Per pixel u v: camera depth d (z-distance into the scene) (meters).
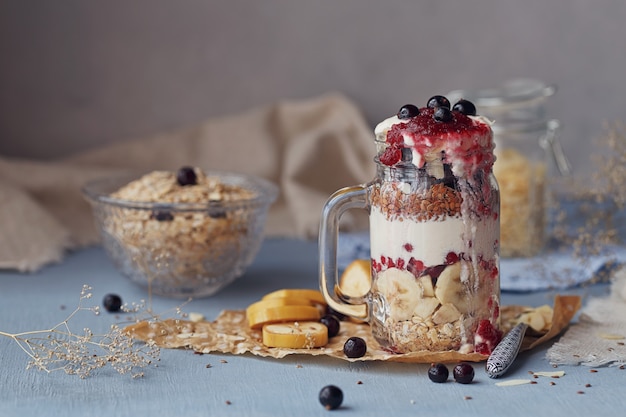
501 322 0.94
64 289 1.07
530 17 1.42
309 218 1.26
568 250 1.17
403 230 0.85
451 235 0.85
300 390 0.83
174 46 1.43
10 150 1.44
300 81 1.44
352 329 0.94
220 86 1.44
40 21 1.41
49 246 1.18
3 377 0.86
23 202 1.23
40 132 1.44
